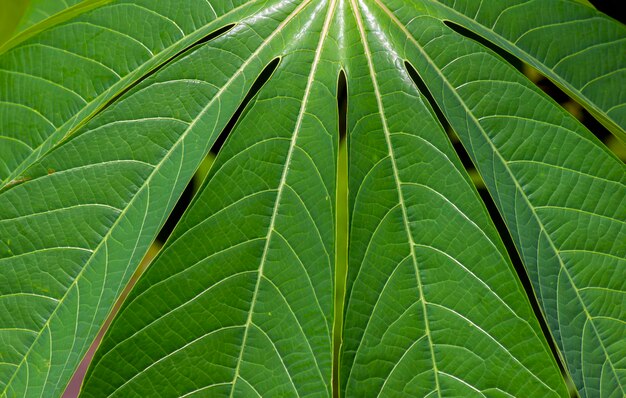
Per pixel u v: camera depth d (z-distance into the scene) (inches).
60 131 18.4
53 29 18.5
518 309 18.4
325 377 18.1
